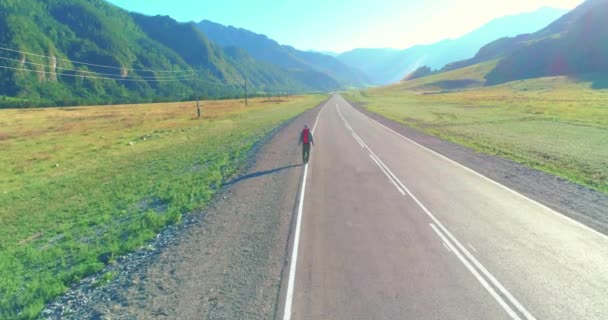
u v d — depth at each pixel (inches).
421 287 270.8
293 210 454.0
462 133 1234.0
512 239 356.2
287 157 832.9
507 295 260.8
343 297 258.5
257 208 470.0
